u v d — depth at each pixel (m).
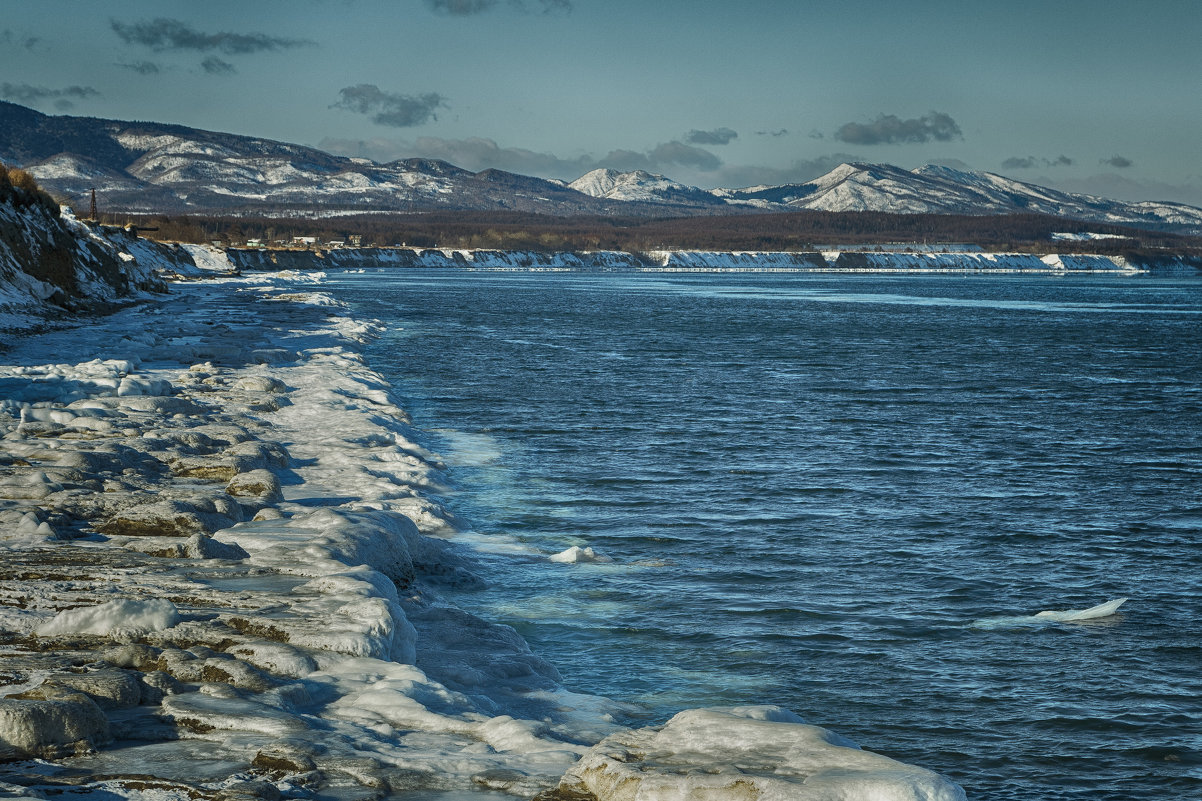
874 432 31.66
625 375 45.28
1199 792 10.12
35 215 62.12
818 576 16.83
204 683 8.91
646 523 19.88
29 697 8.15
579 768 7.55
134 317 56.75
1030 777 10.38
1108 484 24.78
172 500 14.93
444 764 7.74
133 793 6.86
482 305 98.88
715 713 8.35
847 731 11.26
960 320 94.75
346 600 11.01
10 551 12.69
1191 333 81.50
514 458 25.94
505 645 12.27
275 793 6.91
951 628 14.55
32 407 23.52
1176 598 16.20
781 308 108.31
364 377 35.72
